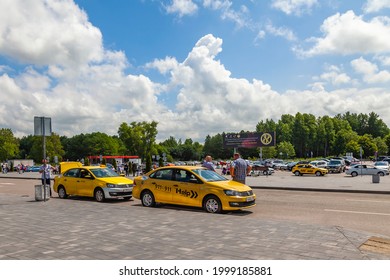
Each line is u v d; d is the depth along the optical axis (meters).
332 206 12.73
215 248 5.89
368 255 5.55
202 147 169.38
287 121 151.12
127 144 107.00
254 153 129.88
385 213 11.00
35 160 113.75
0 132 117.94
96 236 6.82
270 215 10.77
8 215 9.67
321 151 139.50
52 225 8.05
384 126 154.50
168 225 8.02
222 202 10.56
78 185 15.16
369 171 35.84
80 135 138.50
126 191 14.55
